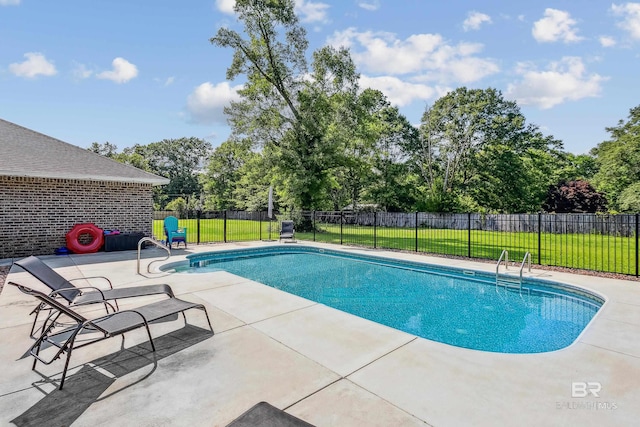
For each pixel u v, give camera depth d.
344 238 18.66
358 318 5.09
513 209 35.53
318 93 23.22
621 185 30.72
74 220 12.01
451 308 6.71
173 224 13.06
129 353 3.83
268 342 4.17
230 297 6.13
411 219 30.42
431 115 37.28
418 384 3.21
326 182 24.72
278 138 24.33
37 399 2.92
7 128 13.68
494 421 2.65
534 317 6.21
